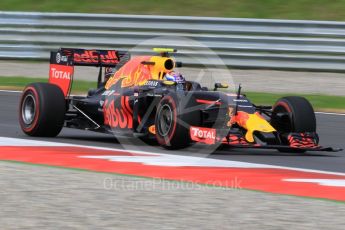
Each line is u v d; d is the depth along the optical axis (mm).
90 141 31703
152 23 58469
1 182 22125
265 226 17625
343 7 68500
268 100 47719
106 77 33156
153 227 17328
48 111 31156
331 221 18219
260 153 29656
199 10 70188
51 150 28453
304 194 21500
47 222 17656
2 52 61594
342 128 38344
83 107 32625
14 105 43875
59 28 60406
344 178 24281
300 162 27609
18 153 27656
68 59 32844
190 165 25656
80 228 17141
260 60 56656
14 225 17359
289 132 28875
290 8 69125
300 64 56031
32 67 60312
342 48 55312
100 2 73750
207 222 17891
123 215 18422
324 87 52344
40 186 21641
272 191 21797
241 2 70875
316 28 55656
